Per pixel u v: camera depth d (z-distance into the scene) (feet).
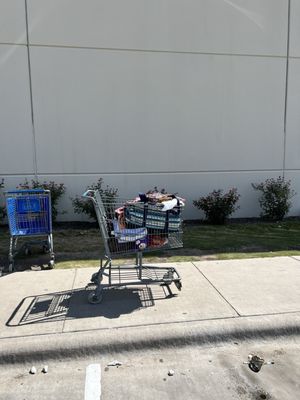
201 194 29.66
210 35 28.19
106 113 27.66
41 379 9.58
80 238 23.31
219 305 13.01
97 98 27.40
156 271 16.46
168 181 29.09
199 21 27.91
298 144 30.99
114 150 28.09
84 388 9.18
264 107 29.84
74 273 16.52
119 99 27.68
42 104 26.84
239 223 28.84
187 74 28.30
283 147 30.66
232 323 11.71
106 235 13.47
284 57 29.60
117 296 13.85
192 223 28.66
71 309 12.73
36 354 10.37
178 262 18.04
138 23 27.17
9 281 15.53
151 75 27.84
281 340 11.56
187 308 12.78
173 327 11.44
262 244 21.80
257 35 28.89
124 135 28.09
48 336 10.90
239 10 28.35
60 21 26.27
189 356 10.66
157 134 28.50
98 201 13.80
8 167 26.96
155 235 13.67
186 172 29.25
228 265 17.57
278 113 30.17
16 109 26.61
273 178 30.73
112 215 14.23
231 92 29.12
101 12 26.63
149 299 13.55
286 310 12.64
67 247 21.07
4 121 26.55
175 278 14.37
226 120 29.32
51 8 26.05
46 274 16.42
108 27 26.84
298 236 24.22
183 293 14.11
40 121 26.96
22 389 9.16
